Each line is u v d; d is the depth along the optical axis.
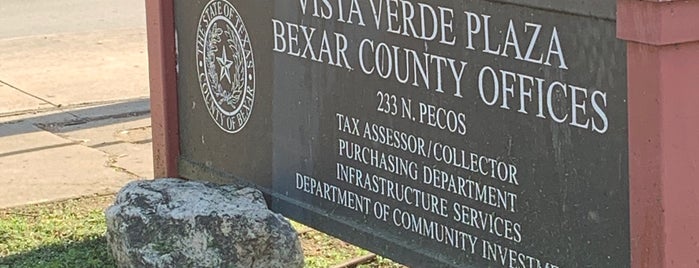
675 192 3.48
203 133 5.53
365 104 4.58
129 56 10.39
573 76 3.73
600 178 3.71
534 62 3.85
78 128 8.20
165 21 5.55
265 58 5.06
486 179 4.12
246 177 5.31
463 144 4.18
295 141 4.99
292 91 4.95
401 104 4.41
